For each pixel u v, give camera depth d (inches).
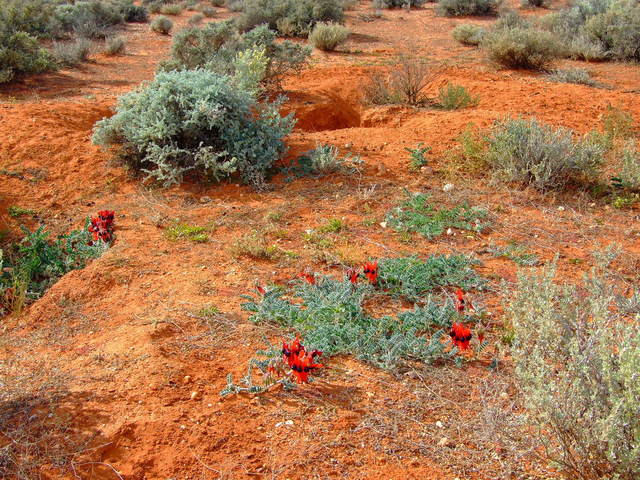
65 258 233.3
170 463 126.0
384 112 412.8
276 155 299.3
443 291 192.5
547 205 263.1
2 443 131.4
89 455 128.3
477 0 928.9
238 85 353.1
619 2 750.5
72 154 313.4
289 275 205.5
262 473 123.6
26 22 642.8
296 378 149.5
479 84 474.3
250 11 807.7
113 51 650.8
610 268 209.8
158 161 286.7
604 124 354.9
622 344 114.2
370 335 165.5
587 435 109.2
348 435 133.6
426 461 126.7
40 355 167.9
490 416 135.0
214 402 143.2
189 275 206.4
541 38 576.4
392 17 919.7
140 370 153.9
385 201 264.5
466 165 298.0
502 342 166.4
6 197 274.8
